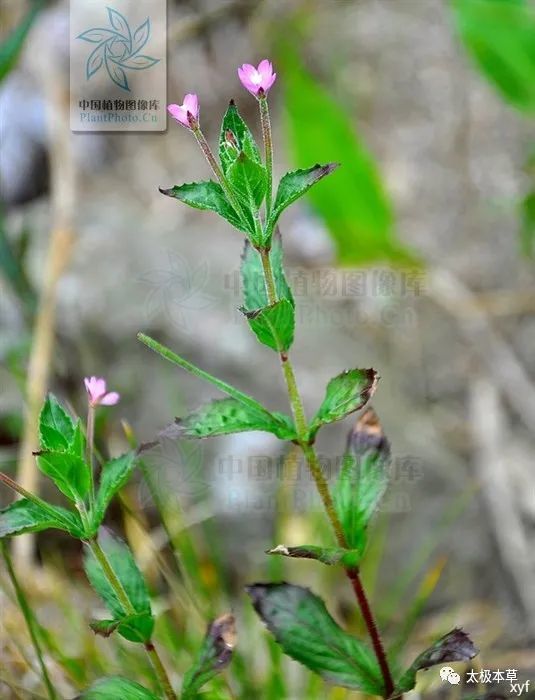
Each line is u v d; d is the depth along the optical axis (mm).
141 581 515
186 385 702
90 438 503
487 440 730
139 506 637
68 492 493
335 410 500
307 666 521
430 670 596
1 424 678
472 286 861
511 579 659
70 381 700
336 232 794
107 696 502
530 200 823
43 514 496
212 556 634
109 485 500
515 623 644
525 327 823
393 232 799
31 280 741
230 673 588
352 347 757
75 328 720
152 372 706
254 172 478
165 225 877
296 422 504
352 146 757
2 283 734
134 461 500
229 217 486
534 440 736
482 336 811
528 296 831
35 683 587
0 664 588
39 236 800
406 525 669
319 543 640
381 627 635
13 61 670
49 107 820
